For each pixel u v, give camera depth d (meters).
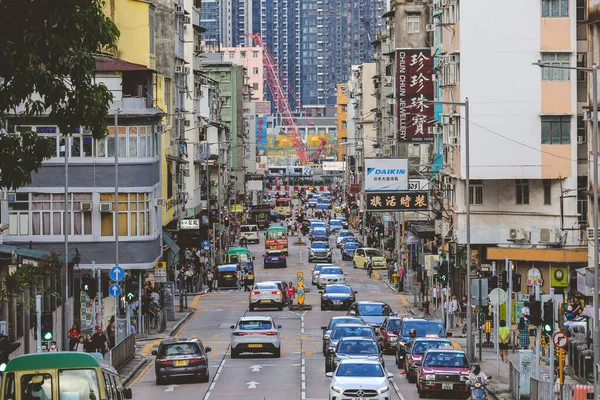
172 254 123.44
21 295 67.94
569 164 109.31
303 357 80.06
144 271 104.94
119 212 96.12
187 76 161.00
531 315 58.47
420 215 155.38
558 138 109.31
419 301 117.88
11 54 36.53
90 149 95.69
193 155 161.75
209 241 163.62
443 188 124.94
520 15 108.88
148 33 117.81
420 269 136.75
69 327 87.81
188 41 165.38
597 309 55.66
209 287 139.75
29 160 40.22
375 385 56.56
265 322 79.50
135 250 96.31
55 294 75.06
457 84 111.31
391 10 195.00
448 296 100.50
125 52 116.69
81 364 38.25
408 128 138.12
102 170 95.69
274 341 78.50
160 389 65.31
